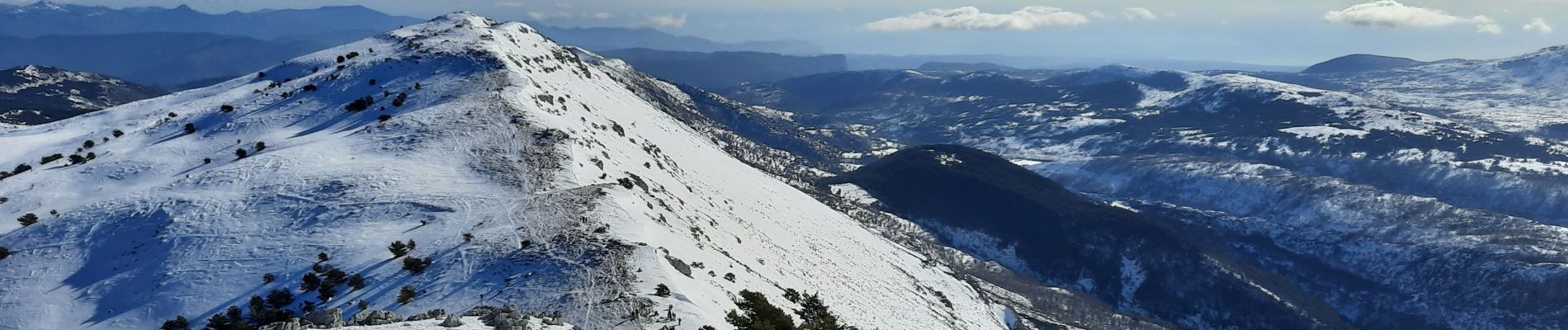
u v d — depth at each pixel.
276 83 142.62
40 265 61.62
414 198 70.00
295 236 62.38
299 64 162.62
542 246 53.75
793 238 111.44
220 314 50.81
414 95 120.25
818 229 129.62
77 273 60.44
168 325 49.62
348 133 99.00
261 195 72.38
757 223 109.94
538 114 106.00
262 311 49.66
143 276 57.94
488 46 153.38
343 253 57.94
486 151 87.31
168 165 94.25
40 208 79.44
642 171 101.94
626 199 70.25
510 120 100.69
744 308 48.66
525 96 117.81
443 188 73.56
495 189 73.19
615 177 88.81
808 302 57.53
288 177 77.38
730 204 114.88
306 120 114.44
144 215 69.19
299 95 128.50
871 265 117.00
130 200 73.75
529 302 44.03
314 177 77.06
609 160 96.50
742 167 169.25
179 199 72.50
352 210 67.50
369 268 54.34
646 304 42.41
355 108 116.00
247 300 52.47
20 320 53.25
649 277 46.69
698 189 113.25
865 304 85.50
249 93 135.25
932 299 111.81
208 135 108.88
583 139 99.69
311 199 70.75
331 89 129.62
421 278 50.97
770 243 98.12
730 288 56.03
